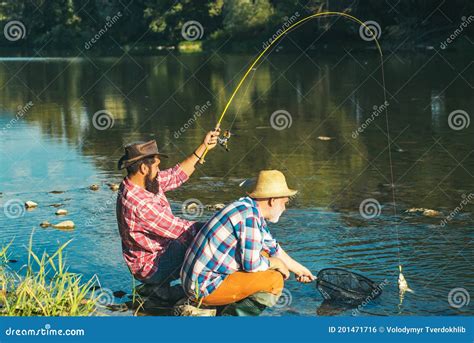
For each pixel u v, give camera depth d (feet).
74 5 231.30
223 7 219.20
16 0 233.14
